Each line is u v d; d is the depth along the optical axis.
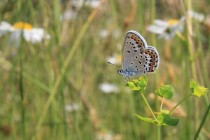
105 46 0.52
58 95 0.41
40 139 0.42
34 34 0.43
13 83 0.44
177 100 0.43
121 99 0.50
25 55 0.45
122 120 0.47
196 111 0.40
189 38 0.39
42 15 0.44
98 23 0.53
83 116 0.45
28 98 0.45
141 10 0.44
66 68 0.41
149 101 0.43
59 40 0.41
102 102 0.54
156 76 0.39
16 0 0.43
